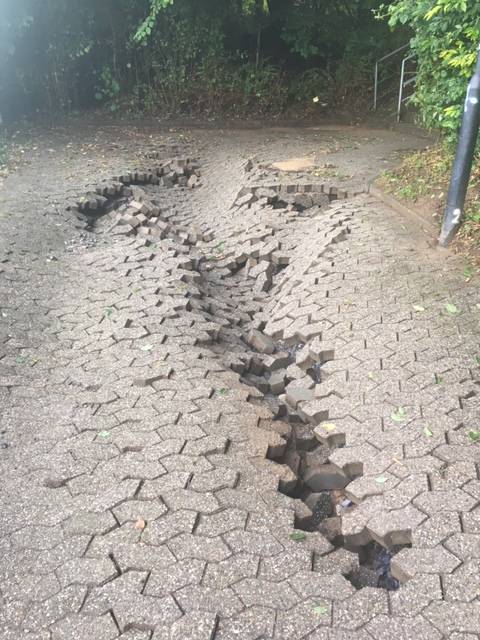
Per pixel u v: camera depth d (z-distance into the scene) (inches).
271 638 90.7
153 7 524.4
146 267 245.8
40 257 251.3
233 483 123.4
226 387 160.1
